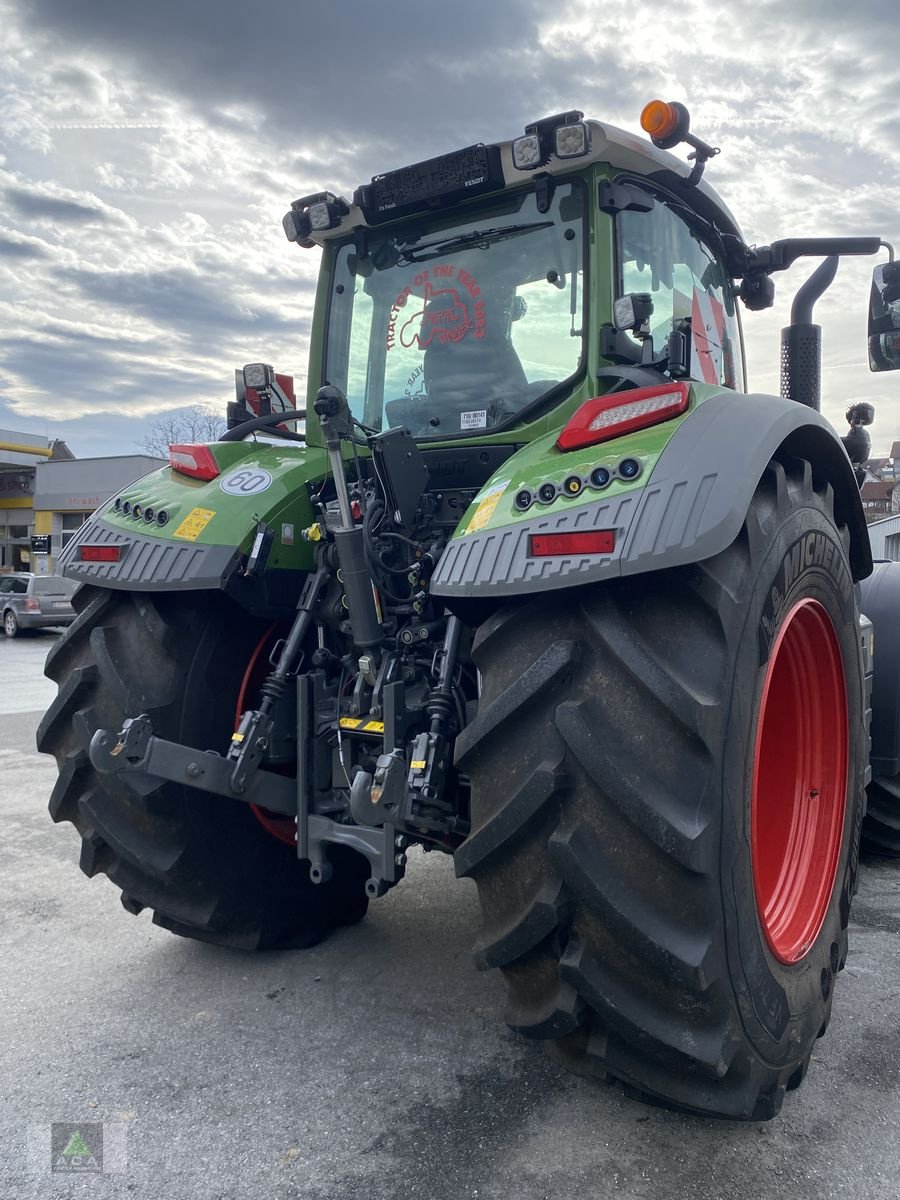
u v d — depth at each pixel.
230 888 2.92
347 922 3.38
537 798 1.85
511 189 2.79
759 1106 2.02
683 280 3.11
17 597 19.30
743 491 1.85
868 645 3.39
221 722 2.86
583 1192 1.93
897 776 4.02
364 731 2.62
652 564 1.79
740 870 1.91
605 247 2.63
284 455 3.06
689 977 1.79
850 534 2.81
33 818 4.89
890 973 3.02
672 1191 1.93
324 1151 2.06
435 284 2.96
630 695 1.86
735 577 1.93
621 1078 2.00
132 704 2.66
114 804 2.78
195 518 2.75
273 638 3.04
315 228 3.07
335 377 3.20
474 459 2.82
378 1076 2.38
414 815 2.29
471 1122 2.17
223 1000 2.81
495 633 2.01
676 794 1.81
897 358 2.90
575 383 2.66
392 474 2.61
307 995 2.84
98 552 2.82
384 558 2.74
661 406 2.04
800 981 2.25
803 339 3.55
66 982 2.93
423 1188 1.94
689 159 2.74
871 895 3.80
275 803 2.70
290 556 2.82
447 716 2.42
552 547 1.91
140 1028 2.63
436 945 3.22
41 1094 2.29
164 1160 2.04
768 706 2.75
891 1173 2.00
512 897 1.96
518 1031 2.06
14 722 8.17
